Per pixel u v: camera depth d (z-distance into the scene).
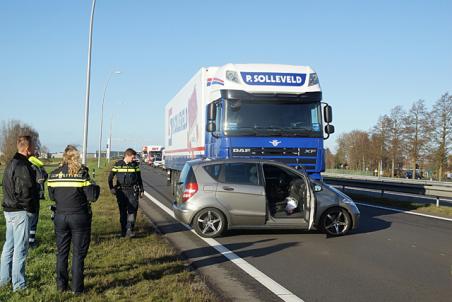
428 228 11.13
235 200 9.60
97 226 10.52
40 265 6.82
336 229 9.91
